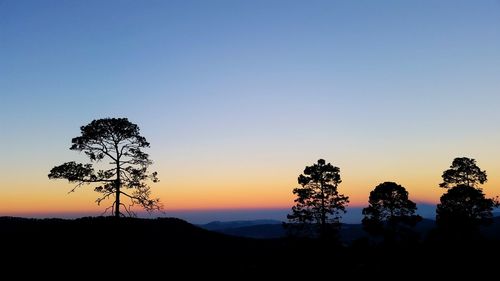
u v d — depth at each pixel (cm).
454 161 5578
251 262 5309
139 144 3925
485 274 4291
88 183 3762
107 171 3812
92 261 4231
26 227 5291
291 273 4666
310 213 5428
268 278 4450
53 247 4531
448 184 5641
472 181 5506
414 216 5569
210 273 4556
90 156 3788
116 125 3772
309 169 5491
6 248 4444
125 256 4691
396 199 5622
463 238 5316
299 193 5484
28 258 4166
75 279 3725
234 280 4341
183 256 5512
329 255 5297
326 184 5453
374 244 6003
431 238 5581
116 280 3878
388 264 5022
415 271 4625
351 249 5878
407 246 5509
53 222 5500
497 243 5356
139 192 3872
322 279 4444
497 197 5316
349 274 4603
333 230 5416
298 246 5434
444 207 5456
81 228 5138
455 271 4497
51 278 3688
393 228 5625
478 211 5247
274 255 5712
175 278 4222
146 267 4475
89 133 3728
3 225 5366
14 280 3572
